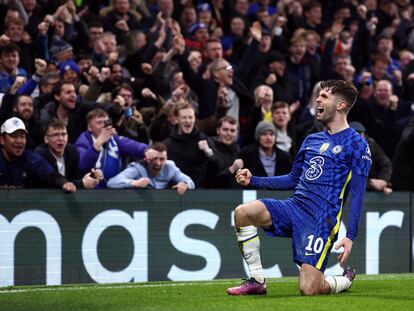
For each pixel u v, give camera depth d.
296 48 36.44
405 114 35.50
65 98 27.45
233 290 19.17
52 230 23.78
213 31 39.09
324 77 37.28
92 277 24.14
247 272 25.78
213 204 25.52
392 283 22.59
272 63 34.75
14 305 17.88
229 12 40.91
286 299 18.19
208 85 31.17
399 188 29.31
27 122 26.69
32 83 28.25
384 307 17.22
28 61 31.94
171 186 26.33
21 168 24.42
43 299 18.92
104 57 33.12
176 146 27.75
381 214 27.25
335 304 17.45
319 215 18.69
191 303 17.81
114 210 24.47
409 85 38.25
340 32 41.28
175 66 33.06
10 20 31.55
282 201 19.02
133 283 23.69
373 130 32.66
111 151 26.55
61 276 23.84
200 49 36.28
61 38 33.03
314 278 18.83
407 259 27.56
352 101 19.14
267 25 40.56
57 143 24.73
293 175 19.59
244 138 31.58
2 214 23.27
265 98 31.12
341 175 18.77
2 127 24.11
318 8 42.66
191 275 25.17
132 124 28.92
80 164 25.97
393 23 46.12
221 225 25.58
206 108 31.09
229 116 29.09
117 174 26.56
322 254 18.77
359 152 18.67
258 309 16.67
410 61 39.84
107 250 24.34
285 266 26.14
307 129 29.41
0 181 24.22
